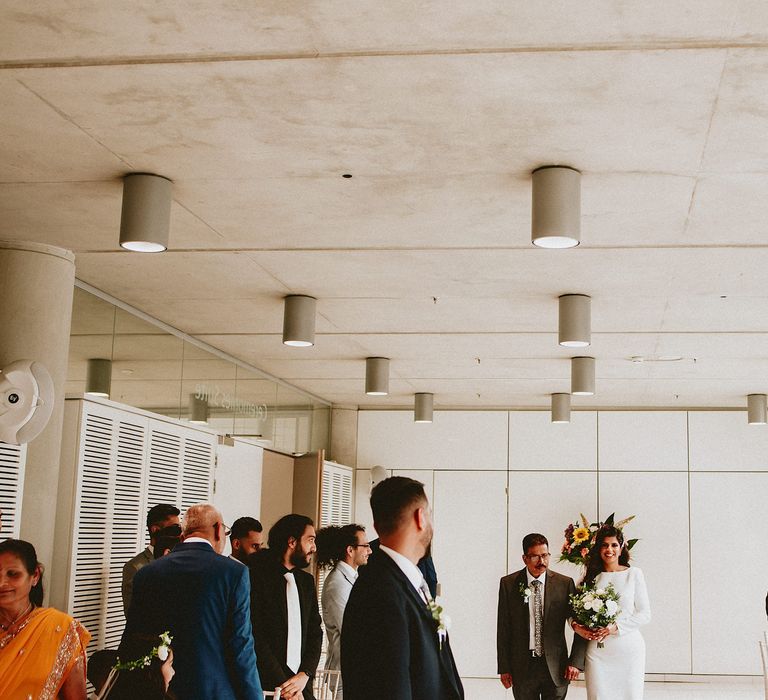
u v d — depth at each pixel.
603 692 6.04
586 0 2.94
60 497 5.93
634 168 4.32
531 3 2.96
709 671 12.05
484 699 10.46
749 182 4.48
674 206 4.86
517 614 6.27
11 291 5.36
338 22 3.09
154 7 3.03
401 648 2.47
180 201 4.94
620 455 12.67
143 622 3.76
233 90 3.62
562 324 6.75
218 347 9.00
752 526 12.31
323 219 5.19
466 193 4.71
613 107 3.68
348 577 5.62
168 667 3.33
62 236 5.56
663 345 8.54
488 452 12.91
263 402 10.34
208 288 6.78
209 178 4.58
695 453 12.55
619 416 12.76
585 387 9.05
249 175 4.53
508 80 3.47
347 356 9.41
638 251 5.68
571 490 12.70
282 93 3.63
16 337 5.30
